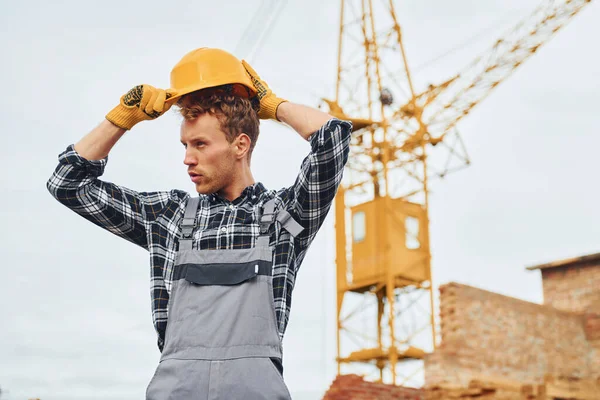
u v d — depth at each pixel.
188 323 2.55
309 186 2.72
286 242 2.70
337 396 19.19
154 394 2.49
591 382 21.50
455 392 20.39
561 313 27.80
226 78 2.76
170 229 2.75
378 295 43.50
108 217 2.79
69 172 2.74
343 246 44.94
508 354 25.28
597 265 29.77
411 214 44.06
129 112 2.76
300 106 2.84
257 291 2.57
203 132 2.72
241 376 2.48
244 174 2.82
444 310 24.66
